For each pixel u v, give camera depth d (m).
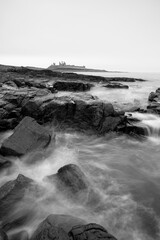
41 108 16.84
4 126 16.28
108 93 36.94
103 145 14.73
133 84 56.94
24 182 7.92
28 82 32.19
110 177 10.37
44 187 8.45
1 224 7.02
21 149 10.74
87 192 8.32
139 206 8.16
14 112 17.12
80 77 55.94
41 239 5.17
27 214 7.51
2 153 10.59
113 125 16.17
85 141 15.37
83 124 16.48
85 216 7.50
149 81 70.69
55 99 17.77
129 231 6.93
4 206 7.33
